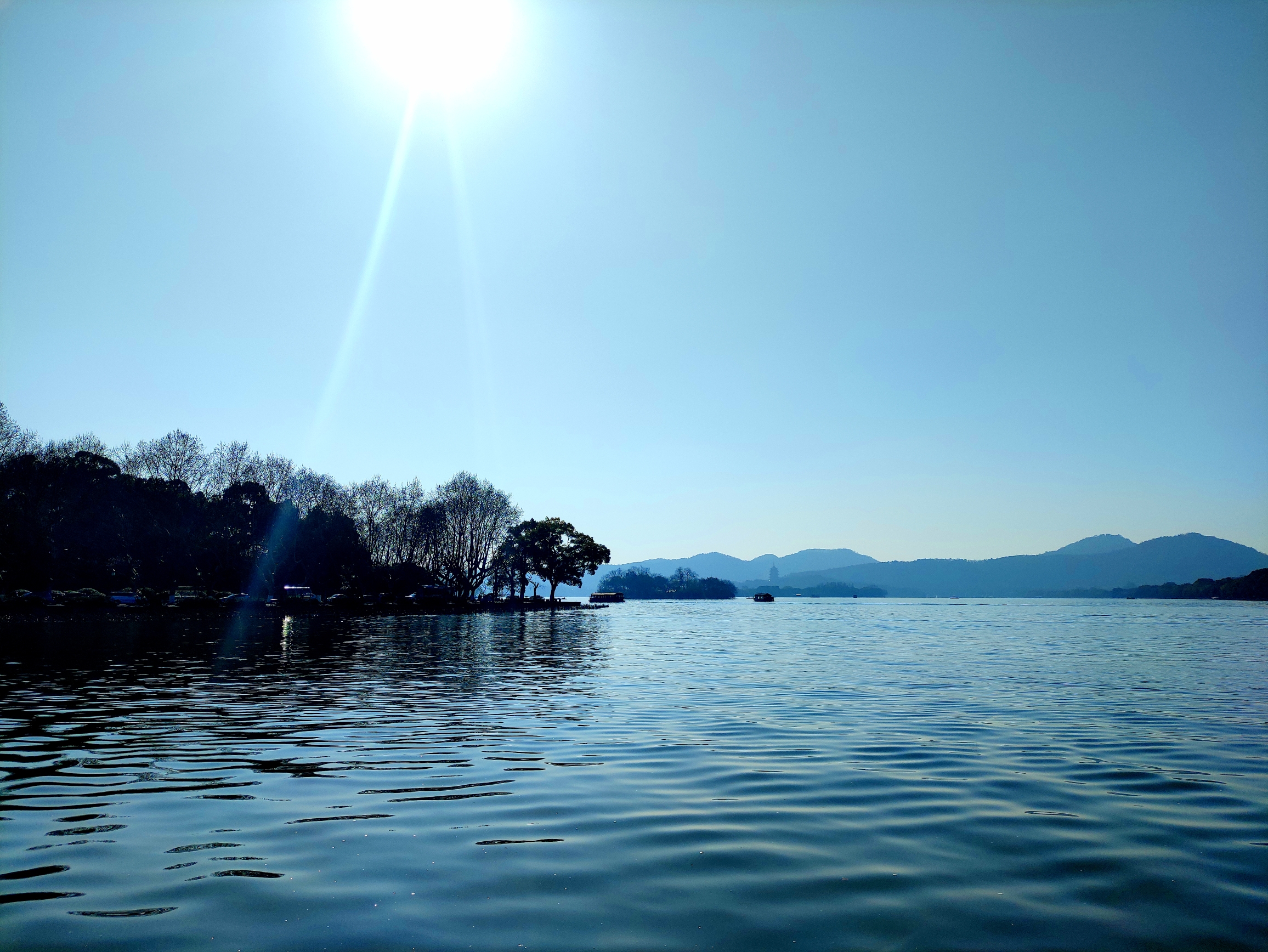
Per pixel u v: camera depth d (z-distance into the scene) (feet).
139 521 292.61
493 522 437.58
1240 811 34.45
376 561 401.70
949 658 132.57
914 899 23.88
